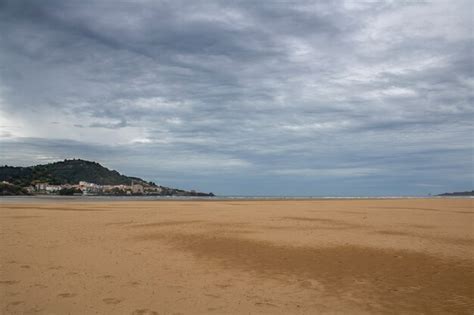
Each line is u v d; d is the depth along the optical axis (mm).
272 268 11109
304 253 13250
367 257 12617
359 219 26047
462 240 16156
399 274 10500
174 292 8680
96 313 7242
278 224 22375
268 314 7375
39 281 9320
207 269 10922
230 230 19344
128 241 15625
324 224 22469
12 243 14742
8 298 8008
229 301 8117
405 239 16344
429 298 8406
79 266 11000
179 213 31969
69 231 18672
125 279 9688
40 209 36594
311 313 7453
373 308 7758
